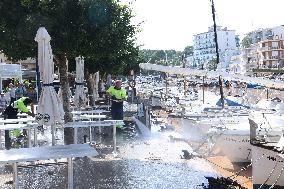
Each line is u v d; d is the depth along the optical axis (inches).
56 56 573.6
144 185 350.6
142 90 1966.0
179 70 666.8
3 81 1679.4
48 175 376.5
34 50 528.4
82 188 336.2
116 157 467.8
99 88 1406.3
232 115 692.7
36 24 483.2
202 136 614.2
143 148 534.0
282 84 611.2
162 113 1021.8
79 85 750.5
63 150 296.7
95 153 285.0
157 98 1151.6
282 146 403.5
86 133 655.8
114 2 534.6
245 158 546.3
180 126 725.9
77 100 746.8
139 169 410.0
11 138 602.9
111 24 535.2
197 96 1375.5
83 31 516.4
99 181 358.9
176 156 487.2
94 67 1093.1
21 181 355.6
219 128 566.6
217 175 403.5
